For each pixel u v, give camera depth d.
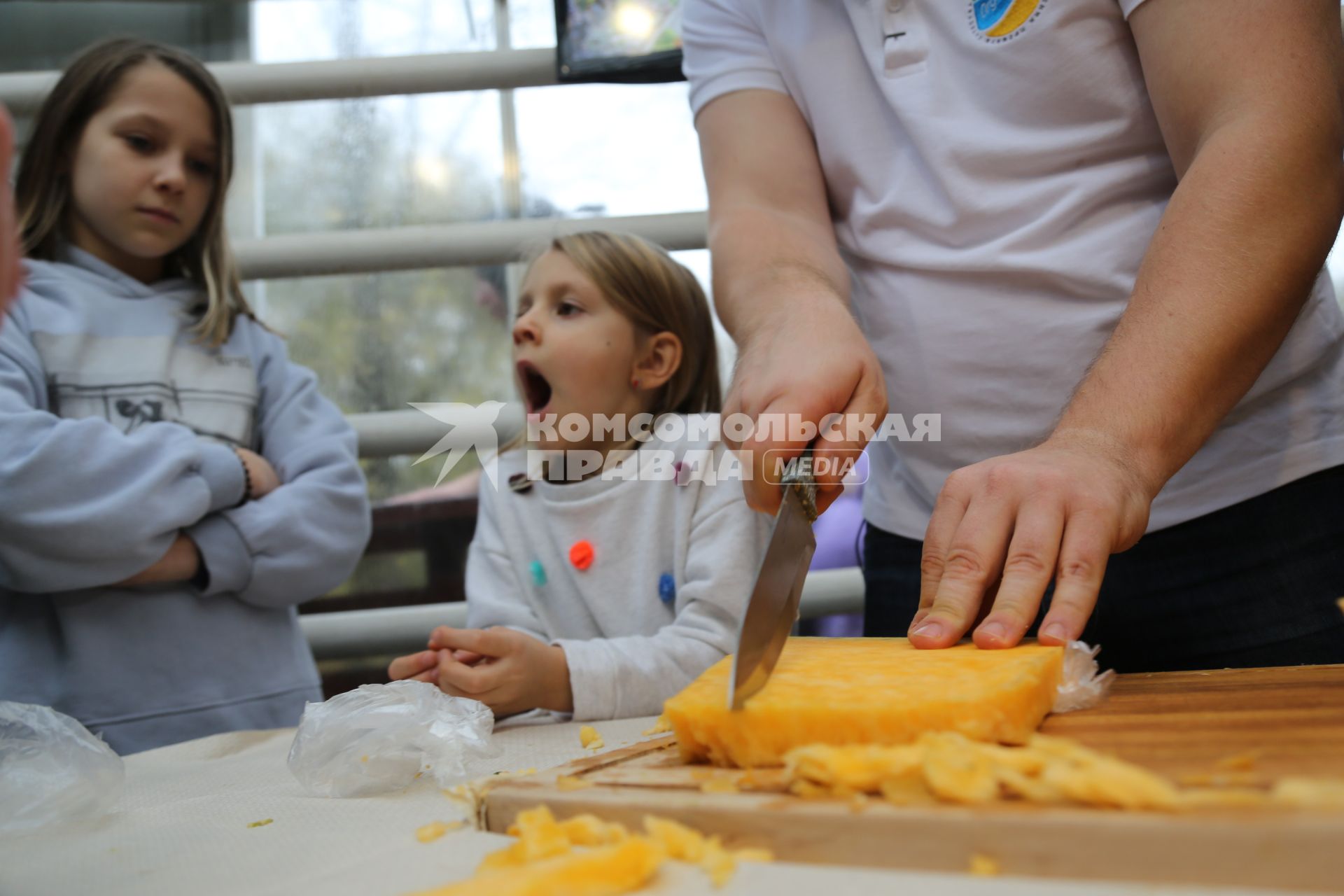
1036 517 0.79
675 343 1.74
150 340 1.69
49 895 0.59
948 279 1.22
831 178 1.34
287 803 0.80
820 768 0.57
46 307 1.63
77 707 1.48
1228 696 0.75
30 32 2.21
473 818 0.66
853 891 0.47
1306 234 0.83
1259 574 1.08
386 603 2.11
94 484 1.44
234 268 1.92
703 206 2.17
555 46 2.13
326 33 2.24
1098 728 0.67
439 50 2.22
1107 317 1.12
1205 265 0.84
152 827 0.76
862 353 0.94
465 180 2.19
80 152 1.68
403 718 0.83
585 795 0.62
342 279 2.16
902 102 1.20
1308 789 0.46
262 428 1.82
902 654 0.79
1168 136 1.00
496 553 1.60
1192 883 0.44
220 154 1.80
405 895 0.52
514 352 1.71
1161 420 0.82
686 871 0.52
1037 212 1.15
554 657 1.25
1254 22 0.88
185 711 1.54
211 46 2.25
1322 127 0.85
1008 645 0.75
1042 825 0.48
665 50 2.05
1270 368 1.06
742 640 0.66
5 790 0.75
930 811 0.51
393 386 2.16
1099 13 1.07
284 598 1.65
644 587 1.51
